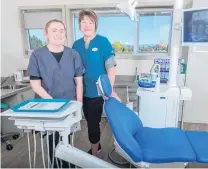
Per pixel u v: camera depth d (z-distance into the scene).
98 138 1.98
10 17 3.29
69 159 1.00
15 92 2.48
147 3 2.98
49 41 1.51
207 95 2.89
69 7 3.13
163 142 1.40
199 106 2.95
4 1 3.23
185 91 2.00
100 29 3.29
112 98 1.47
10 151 2.25
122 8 1.87
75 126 1.10
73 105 1.07
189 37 1.78
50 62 1.50
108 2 3.07
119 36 3.28
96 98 1.83
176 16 1.92
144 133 1.55
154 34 3.21
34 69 1.51
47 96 1.46
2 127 2.64
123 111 1.47
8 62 3.45
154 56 3.17
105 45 1.77
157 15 3.12
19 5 3.22
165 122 2.07
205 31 1.68
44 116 0.92
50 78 1.52
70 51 1.58
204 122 3.00
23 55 3.40
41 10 3.23
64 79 1.55
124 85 2.96
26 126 0.98
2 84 2.85
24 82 2.99
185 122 3.05
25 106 1.04
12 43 3.38
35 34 3.42
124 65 3.27
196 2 2.66
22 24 3.30
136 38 3.23
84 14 1.70
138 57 3.20
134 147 1.19
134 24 3.18
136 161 1.19
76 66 1.61
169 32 3.13
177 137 1.47
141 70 3.24
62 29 1.49
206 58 2.76
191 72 2.84
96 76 1.79
